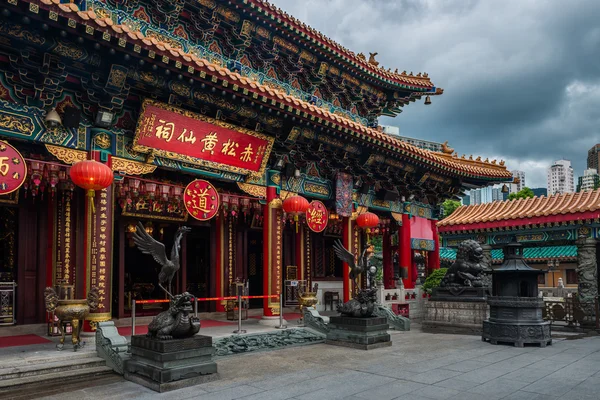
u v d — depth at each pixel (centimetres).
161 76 1215
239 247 2134
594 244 1827
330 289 2511
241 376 1004
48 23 938
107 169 1110
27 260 1466
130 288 2042
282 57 1905
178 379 914
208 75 1204
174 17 1559
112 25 997
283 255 2373
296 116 1486
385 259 2691
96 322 1160
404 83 2316
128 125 1279
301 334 1512
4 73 1066
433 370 1058
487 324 1492
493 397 829
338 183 1925
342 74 2125
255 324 1692
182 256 1972
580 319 1783
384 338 1408
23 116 1093
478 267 1819
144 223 1848
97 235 1191
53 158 1284
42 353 1045
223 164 1484
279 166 1683
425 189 2436
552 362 1155
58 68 1080
